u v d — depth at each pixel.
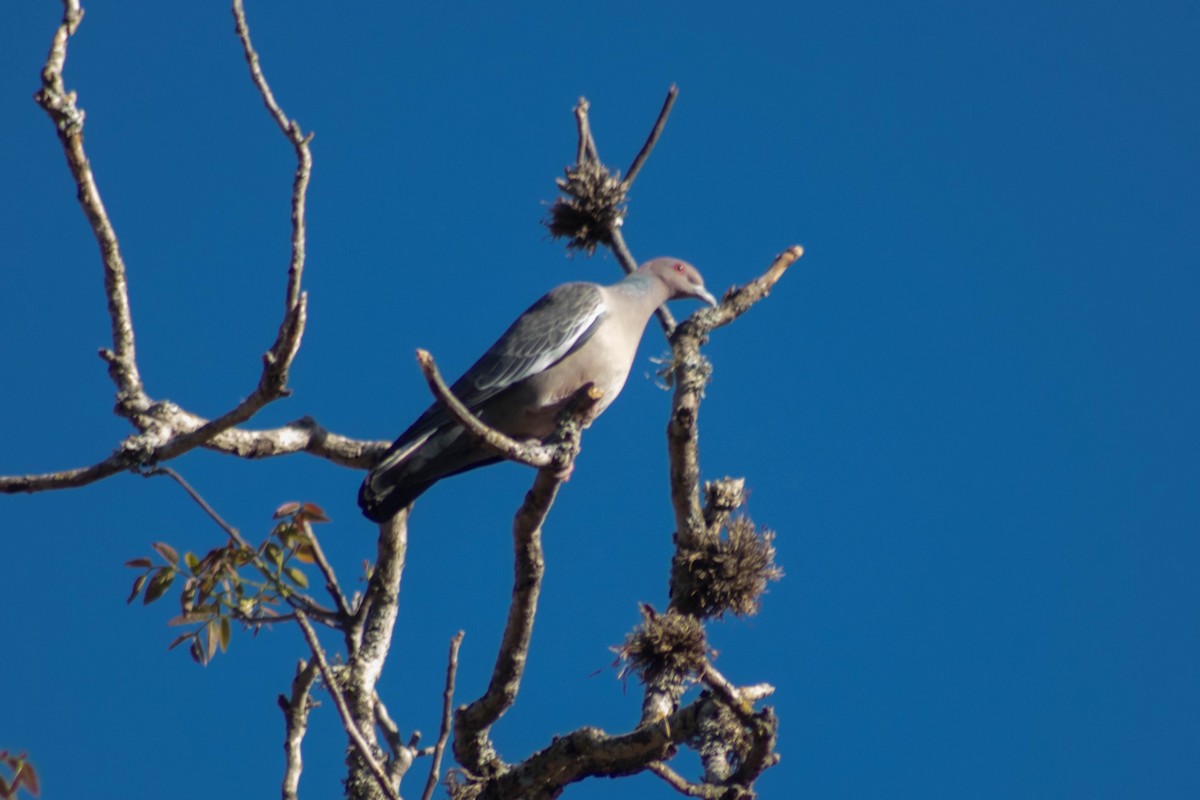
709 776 10.79
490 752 11.63
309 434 12.97
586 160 13.93
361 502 12.56
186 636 11.42
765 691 10.52
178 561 11.38
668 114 13.78
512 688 11.29
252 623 11.70
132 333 10.70
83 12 9.71
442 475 13.28
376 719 12.58
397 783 12.28
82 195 10.02
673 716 10.68
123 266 10.45
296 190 9.29
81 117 9.76
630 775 11.02
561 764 11.06
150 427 10.66
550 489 10.34
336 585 12.34
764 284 12.70
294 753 11.48
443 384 9.42
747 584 11.24
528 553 10.74
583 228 13.73
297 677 11.66
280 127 9.33
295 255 9.28
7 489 10.51
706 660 10.12
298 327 9.38
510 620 11.09
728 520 11.63
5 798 9.71
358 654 12.40
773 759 10.40
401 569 12.96
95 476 10.55
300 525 11.59
